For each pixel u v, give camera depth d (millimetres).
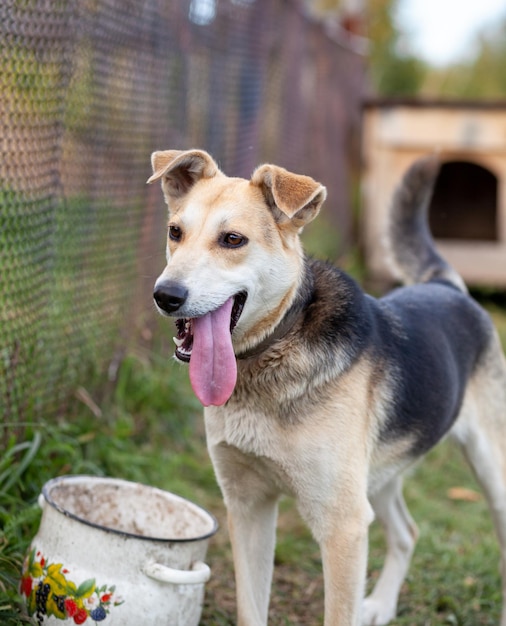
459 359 3498
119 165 4668
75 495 3230
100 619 2701
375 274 8742
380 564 4055
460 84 18797
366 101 8750
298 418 2789
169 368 5027
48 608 2752
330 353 2850
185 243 2824
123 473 4027
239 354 2859
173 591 2799
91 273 4402
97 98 4340
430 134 8531
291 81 7945
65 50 3781
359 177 12633
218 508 4246
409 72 17875
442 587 3893
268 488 3018
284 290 2854
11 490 3379
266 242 2848
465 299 3781
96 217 4445
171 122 5238
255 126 6664
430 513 4664
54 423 3920
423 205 4078
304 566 3900
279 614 3477
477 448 3656
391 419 3070
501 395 3744
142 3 4676
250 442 2832
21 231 3518
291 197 2756
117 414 4434
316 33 9211
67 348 4113
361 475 2867
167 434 4707
